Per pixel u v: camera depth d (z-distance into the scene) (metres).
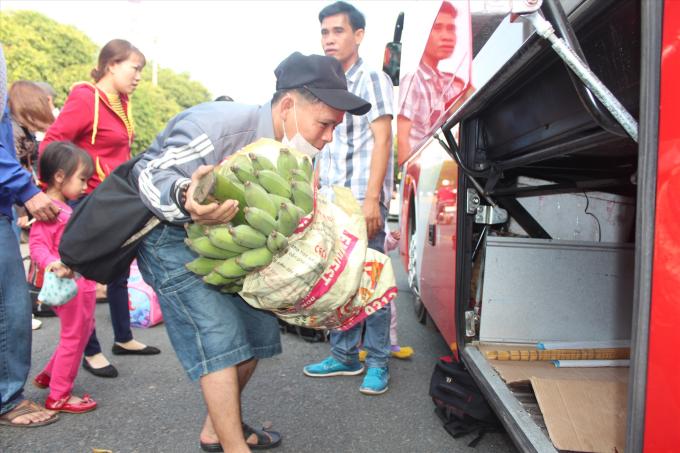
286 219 1.57
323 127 2.05
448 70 2.04
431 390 2.94
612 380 2.43
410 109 3.54
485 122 2.92
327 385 3.47
